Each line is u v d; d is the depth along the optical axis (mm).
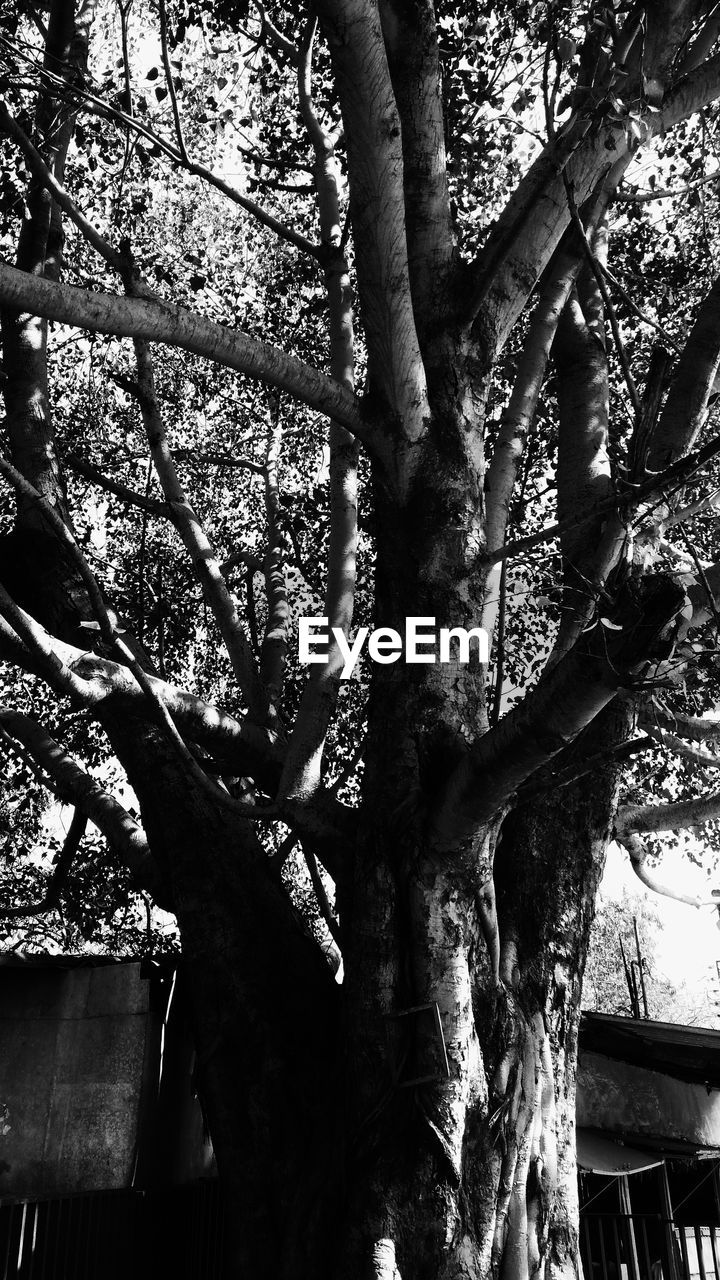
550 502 10422
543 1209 5426
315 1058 6000
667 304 10188
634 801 9383
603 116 5879
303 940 6539
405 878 5574
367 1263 4938
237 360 5492
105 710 7406
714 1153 9805
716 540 8867
